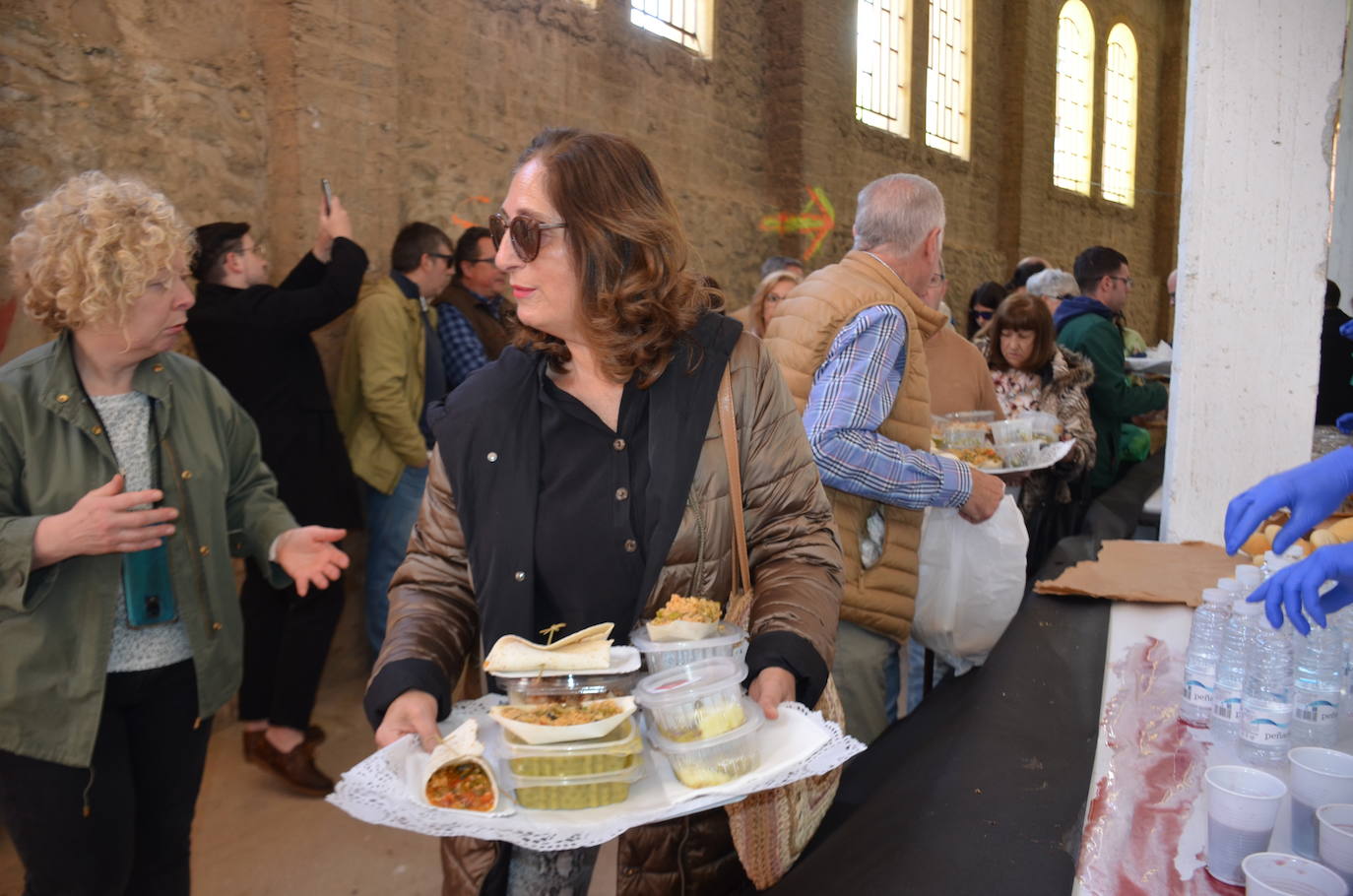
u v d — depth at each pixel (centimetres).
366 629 439
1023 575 238
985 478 230
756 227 818
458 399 143
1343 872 96
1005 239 1244
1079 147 1416
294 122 396
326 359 425
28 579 161
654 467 136
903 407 229
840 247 889
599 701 115
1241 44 225
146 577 182
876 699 235
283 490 347
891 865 113
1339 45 219
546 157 130
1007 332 403
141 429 184
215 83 376
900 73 1018
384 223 440
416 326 402
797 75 816
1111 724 143
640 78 660
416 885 275
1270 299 232
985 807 125
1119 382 436
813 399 216
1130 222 1552
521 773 110
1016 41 1211
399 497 406
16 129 310
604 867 283
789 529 145
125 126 345
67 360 177
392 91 440
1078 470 392
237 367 341
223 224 341
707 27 737
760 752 117
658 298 132
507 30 536
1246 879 92
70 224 167
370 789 105
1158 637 181
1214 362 239
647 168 133
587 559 137
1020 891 106
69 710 170
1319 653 133
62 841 174
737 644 129
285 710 323
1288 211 228
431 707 123
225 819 309
